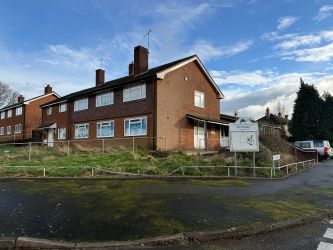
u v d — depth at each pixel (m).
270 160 17.25
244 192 10.38
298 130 49.22
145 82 22.89
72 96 30.12
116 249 5.48
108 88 25.66
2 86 64.75
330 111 50.88
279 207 8.36
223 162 16.14
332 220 7.66
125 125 24.14
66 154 19.73
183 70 24.80
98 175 13.41
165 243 5.77
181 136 23.89
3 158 17.95
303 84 50.25
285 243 5.87
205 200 8.93
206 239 6.04
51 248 5.48
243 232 6.35
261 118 59.00
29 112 44.62
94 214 7.30
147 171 13.89
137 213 7.41
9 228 6.27
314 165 22.56
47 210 7.62
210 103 28.02
